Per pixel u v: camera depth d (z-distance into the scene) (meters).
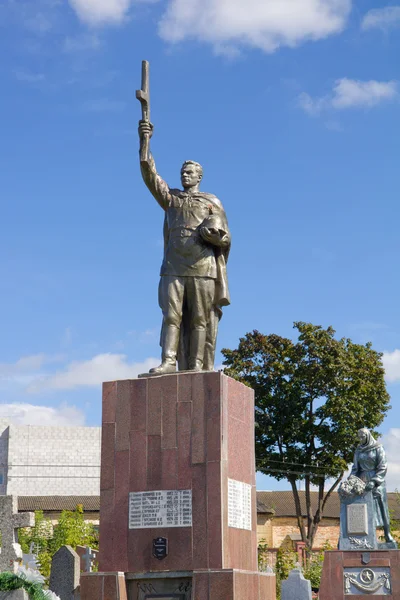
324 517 51.69
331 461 40.41
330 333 42.38
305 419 40.84
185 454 12.12
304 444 41.16
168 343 13.13
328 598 23.92
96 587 11.90
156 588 11.84
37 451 58.59
